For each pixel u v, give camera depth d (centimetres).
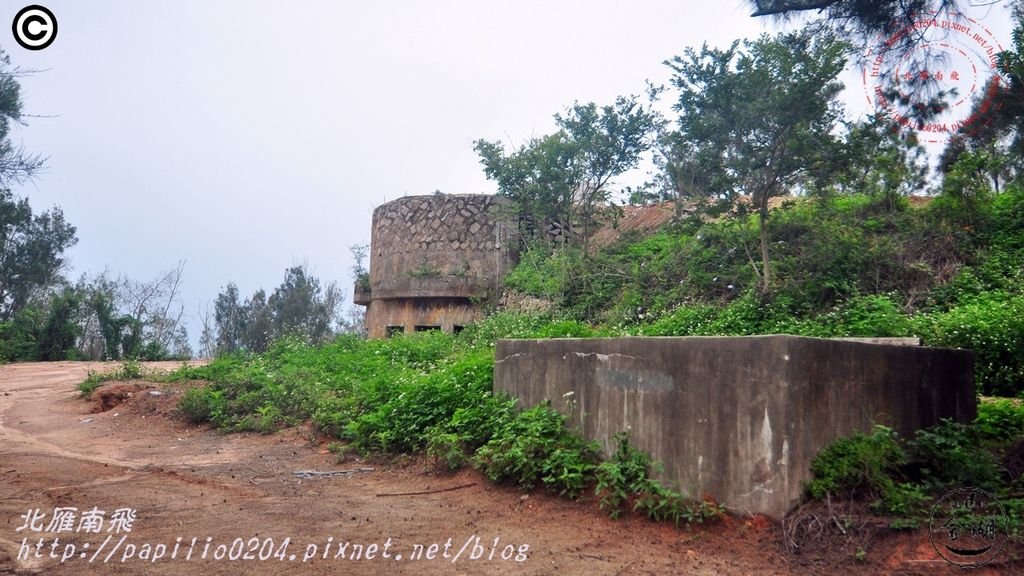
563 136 1717
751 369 527
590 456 646
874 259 1262
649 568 465
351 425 884
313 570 471
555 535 538
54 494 689
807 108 1155
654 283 1488
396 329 1914
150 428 1121
